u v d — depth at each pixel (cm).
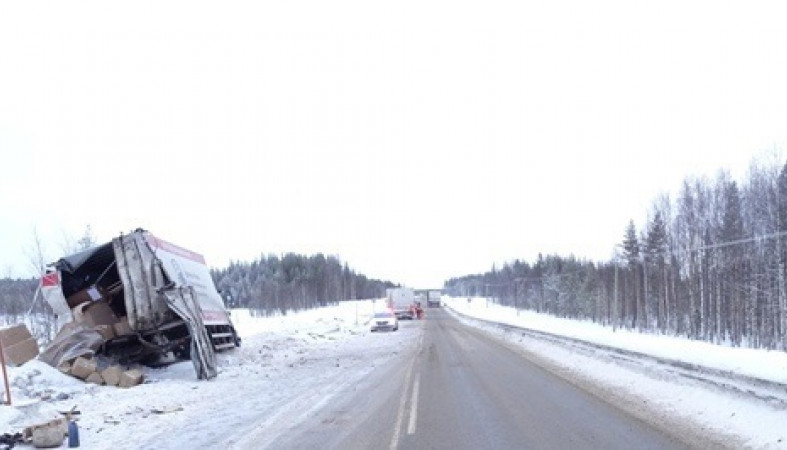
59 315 2009
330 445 962
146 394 1602
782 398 923
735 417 992
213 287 2723
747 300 4728
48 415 1254
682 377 1265
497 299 16212
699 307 5194
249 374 2053
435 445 936
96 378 1739
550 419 1102
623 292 6738
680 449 858
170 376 1989
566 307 8744
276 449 945
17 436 1052
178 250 2392
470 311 9431
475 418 1139
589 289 8144
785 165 4406
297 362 2456
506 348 2838
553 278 10119
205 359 1950
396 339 3784
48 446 1000
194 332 1948
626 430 991
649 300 6262
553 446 900
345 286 15675
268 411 1309
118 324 2022
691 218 5747
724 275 5012
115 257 2003
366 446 946
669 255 5606
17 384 1541
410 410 1255
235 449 952
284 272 13150
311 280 13000
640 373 1490
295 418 1210
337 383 1764
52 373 1661
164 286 2005
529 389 1495
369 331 4794
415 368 2081
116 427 1170
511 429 1029
